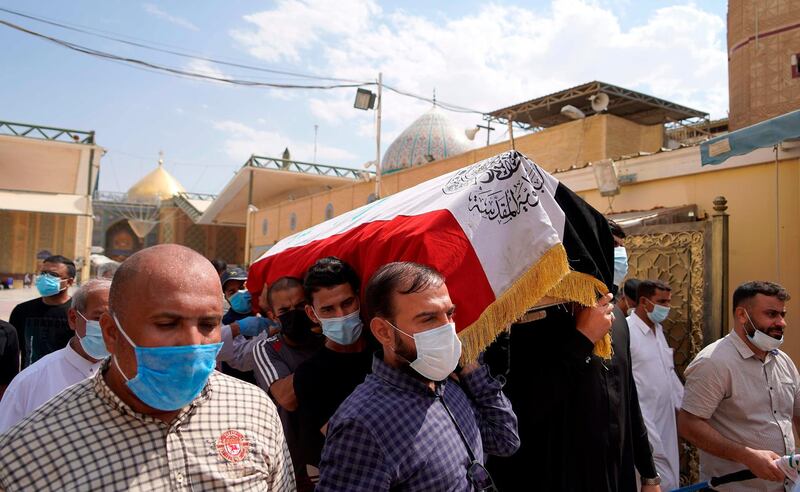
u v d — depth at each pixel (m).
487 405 2.07
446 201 2.21
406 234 2.14
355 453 1.70
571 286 2.19
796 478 2.69
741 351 3.11
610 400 2.52
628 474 2.63
